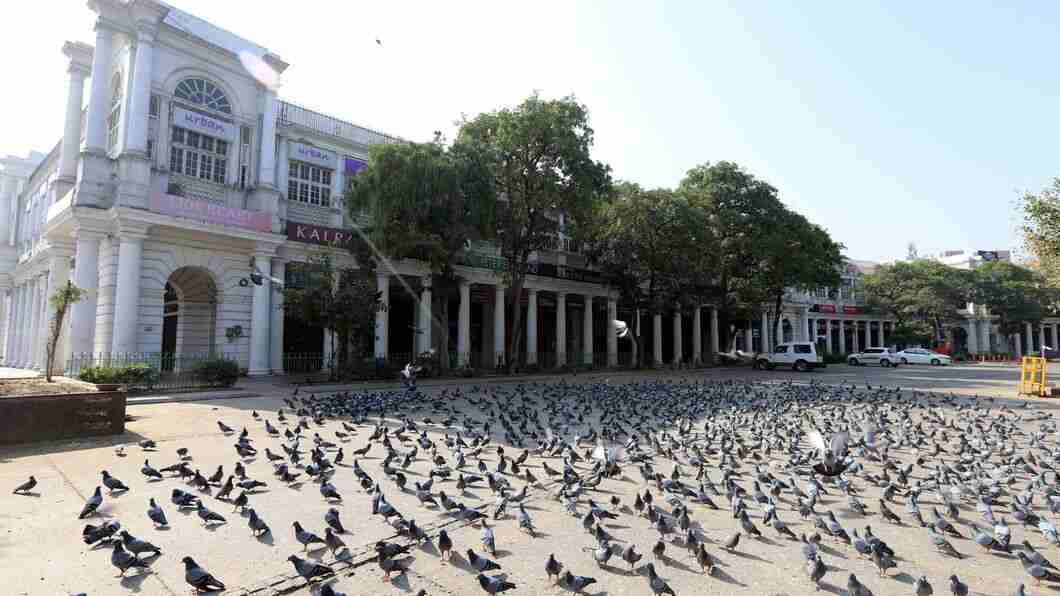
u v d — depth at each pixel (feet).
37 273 107.76
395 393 60.90
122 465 28.60
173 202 74.74
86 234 73.10
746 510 22.91
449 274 91.09
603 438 36.24
